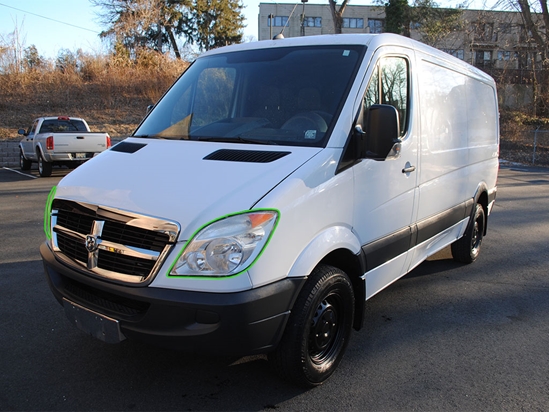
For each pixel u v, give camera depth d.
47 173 13.87
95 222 2.89
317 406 3.03
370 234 3.55
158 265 2.64
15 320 4.16
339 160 3.17
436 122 4.59
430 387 3.28
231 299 2.55
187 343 2.62
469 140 5.56
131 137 3.99
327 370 3.23
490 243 7.21
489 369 3.54
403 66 4.04
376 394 3.18
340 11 32.34
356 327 3.59
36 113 21.20
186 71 4.46
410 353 3.77
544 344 3.96
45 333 3.93
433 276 5.69
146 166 3.19
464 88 5.46
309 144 3.20
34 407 2.95
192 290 2.58
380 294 5.07
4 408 2.92
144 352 3.66
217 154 3.18
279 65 3.85
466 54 44.56
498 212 9.59
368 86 3.52
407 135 4.00
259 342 2.71
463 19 35.66
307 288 2.95
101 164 3.41
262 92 3.72
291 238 2.79
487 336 4.09
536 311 4.65
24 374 3.32
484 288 5.29
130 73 24.73
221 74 4.07
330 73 3.57
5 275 5.27
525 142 24.22
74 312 3.04
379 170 3.57
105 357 3.57
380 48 3.73
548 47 27.94
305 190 2.89
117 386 3.21
